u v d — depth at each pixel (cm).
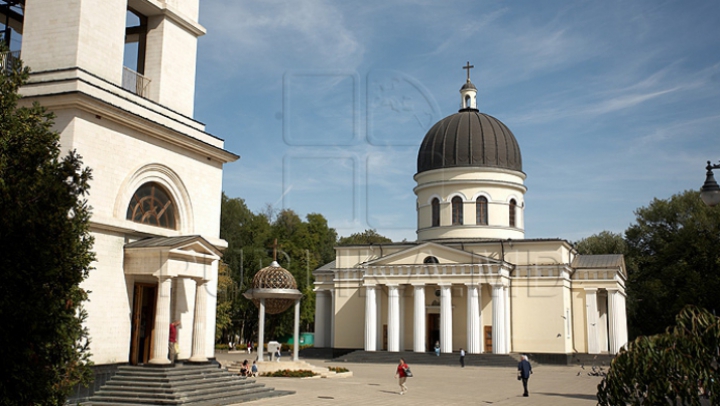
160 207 2777
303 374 3784
